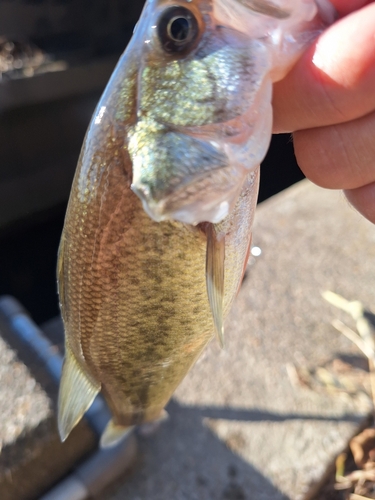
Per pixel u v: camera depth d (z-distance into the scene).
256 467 0.24
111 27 0.88
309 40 0.10
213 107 0.10
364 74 0.09
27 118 0.66
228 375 0.29
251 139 0.10
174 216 0.10
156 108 0.10
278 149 0.71
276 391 0.28
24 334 0.28
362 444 0.25
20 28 0.78
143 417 0.18
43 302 0.57
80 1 0.83
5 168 0.67
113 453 0.23
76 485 0.23
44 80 0.65
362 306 0.33
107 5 0.86
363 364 0.29
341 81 0.09
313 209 0.43
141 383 0.16
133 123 0.11
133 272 0.13
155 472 0.24
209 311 0.14
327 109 0.10
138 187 0.10
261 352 0.30
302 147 0.11
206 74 0.10
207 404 0.27
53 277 0.62
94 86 0.72
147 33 0.11
